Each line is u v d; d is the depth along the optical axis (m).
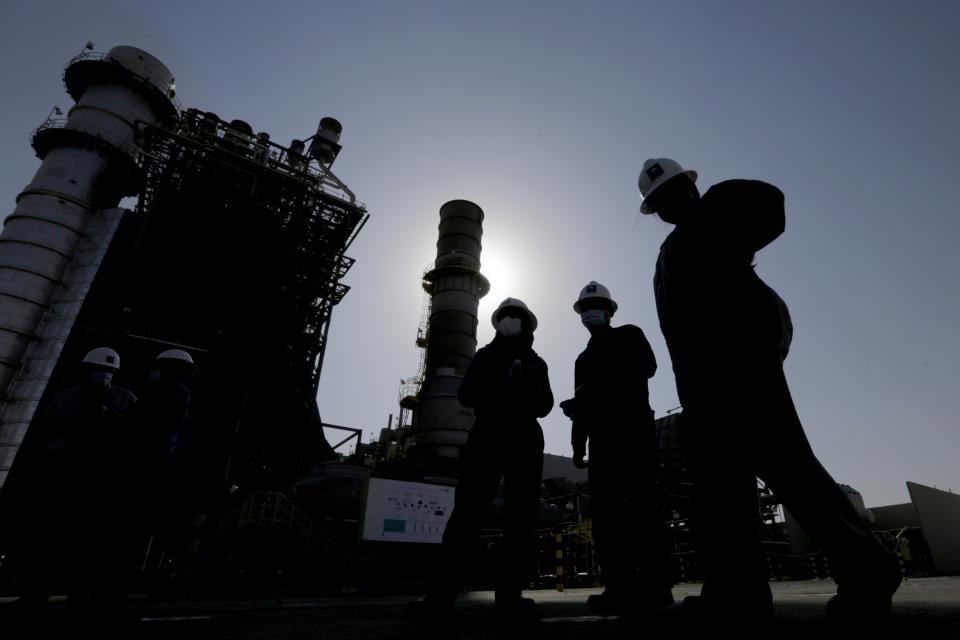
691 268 2.11
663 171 2.47
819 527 1.71
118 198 36.84
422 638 1.64
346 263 34.94
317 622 2.25
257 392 27.70
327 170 35.97
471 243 59.00
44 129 34.09
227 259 29.72
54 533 2.41
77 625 2.18
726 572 1.79
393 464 44.72
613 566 3.32
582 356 4.23
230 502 18.25
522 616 2.36
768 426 1.80
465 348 52.22
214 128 33.44
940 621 1.57
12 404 26.64
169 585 11.87
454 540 2.72
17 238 30.72
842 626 1.57
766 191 2.05
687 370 2.05
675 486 17.97
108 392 2.91
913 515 23.89
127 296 27.98
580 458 4.19
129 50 37.91
